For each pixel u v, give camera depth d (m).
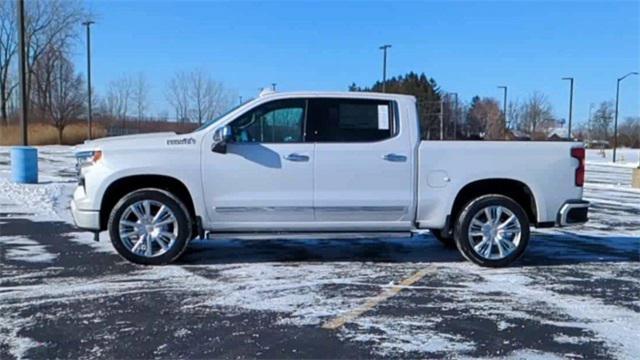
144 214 6.60
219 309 5.11
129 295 5.49
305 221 6.65
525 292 5.75
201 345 4.28
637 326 4.77
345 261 7.04
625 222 10.63
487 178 6.75
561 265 6.98
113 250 7.43
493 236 6.81
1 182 15.45
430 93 63.59
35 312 4.98
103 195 6.50
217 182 6.52
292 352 4.16
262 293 5.60
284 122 6.62
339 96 6.69
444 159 6.71
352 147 6.60
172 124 49.22
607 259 7.34
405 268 6.71
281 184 6.55
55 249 7.49
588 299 5.53
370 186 6.63
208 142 6.52
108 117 53.69
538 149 6.80
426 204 6.72
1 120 54.78
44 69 54.44
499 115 57.69
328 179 6.58
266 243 8.11
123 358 4.04
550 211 6.84
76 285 5.82
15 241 8.01
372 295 5.58
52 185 14.88
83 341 4.34
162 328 4.62
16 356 4.06
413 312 5.07
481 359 4.06
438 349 4.24
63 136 52.78
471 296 5.59
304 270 6.55
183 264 6.77
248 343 4.32
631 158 48.84
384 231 6.80
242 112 6.59
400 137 6.70
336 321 4.82
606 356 4.13
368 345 4.30
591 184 20.59
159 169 6.46
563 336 4.52
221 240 8.27
